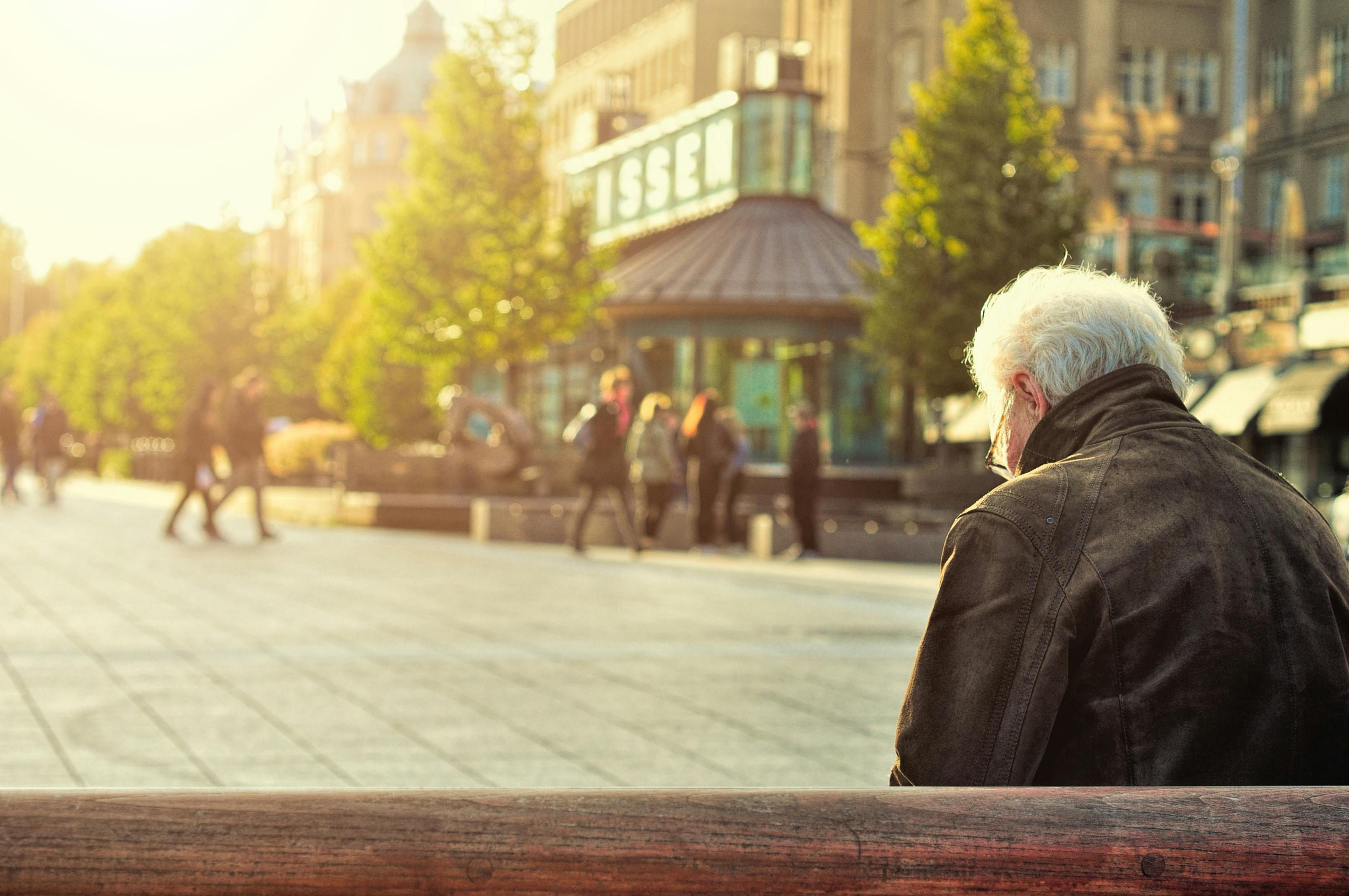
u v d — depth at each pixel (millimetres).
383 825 1236
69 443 69500
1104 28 48594
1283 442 34469
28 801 1213
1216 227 40906
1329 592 1939
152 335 51938
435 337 29781
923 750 1886
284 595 12086
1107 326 2145
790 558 18859
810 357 32125
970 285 24453
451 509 23188
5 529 20469
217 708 6852
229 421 19078
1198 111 49406
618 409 18594
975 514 1944
